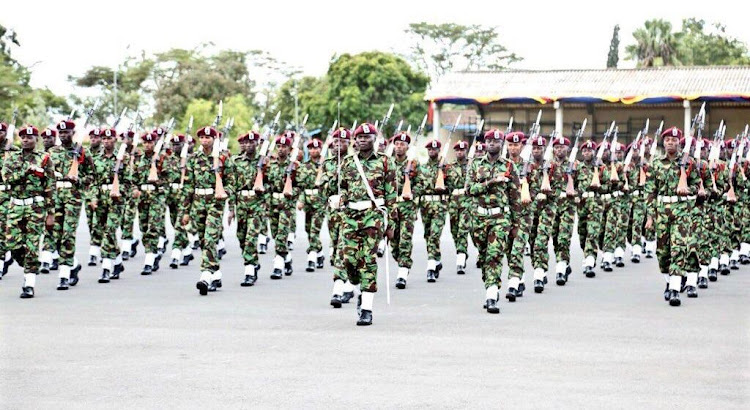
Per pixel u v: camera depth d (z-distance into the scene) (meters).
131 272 22.30
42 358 12.59
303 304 17.31
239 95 83.56
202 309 16.66
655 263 24.91
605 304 17.38
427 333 14.38
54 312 16.27
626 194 24.12
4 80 72.00
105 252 20.45
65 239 19.20
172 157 24.62
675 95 68.62
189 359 12.53
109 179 21.42
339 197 15.59
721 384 11.33
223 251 25.84
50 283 19.98
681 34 92.00
